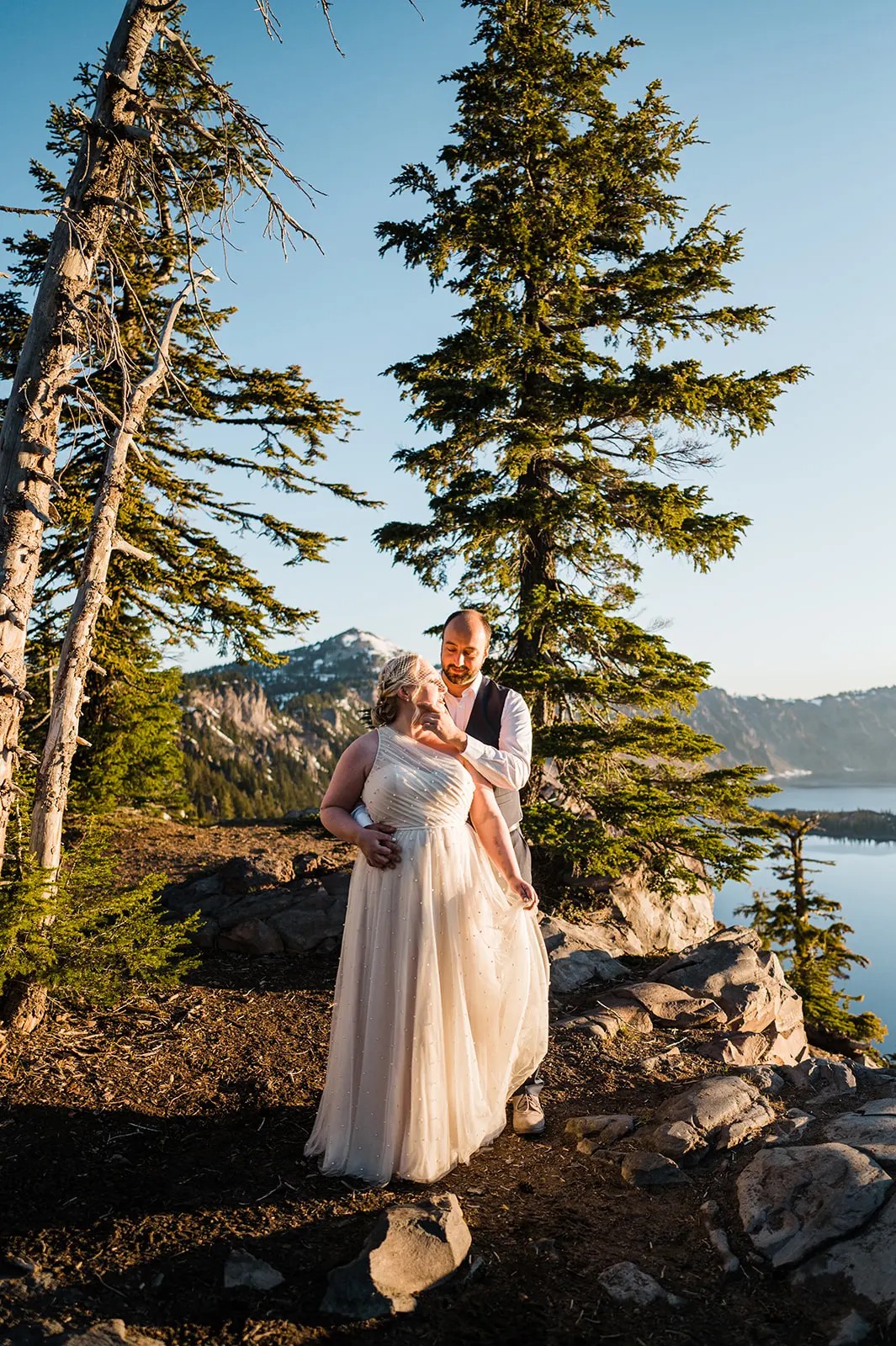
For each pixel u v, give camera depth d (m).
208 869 8.97
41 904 4.25
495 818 3.44
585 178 9.64
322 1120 3.28
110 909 4.61
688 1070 4.37
